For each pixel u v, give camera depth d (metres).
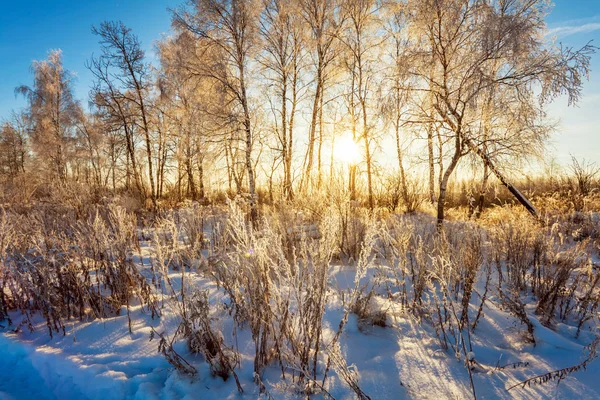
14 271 3.54
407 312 3.23
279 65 13.27
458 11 7.09
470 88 6.86
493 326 3.04
